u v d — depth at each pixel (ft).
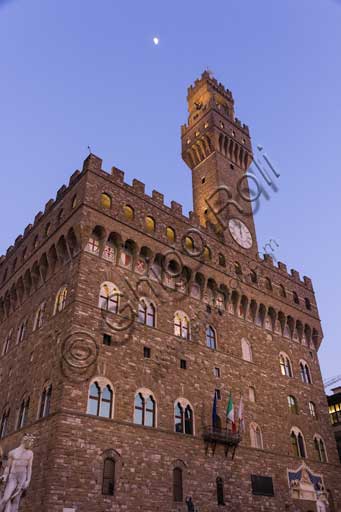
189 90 299.38
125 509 127.13
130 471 133.39
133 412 143.54
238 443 168.35
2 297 206.69
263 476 170.50
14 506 80.28
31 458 85.25
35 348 160.45
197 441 156.25
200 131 267.59
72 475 121.19
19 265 198.29
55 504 114.93
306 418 206.59
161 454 143.43
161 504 135.74
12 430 150.82
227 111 285.84
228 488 156.46
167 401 155.22
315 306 250.57
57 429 124.67
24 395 153.89
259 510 161.79
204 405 166.50
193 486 147.02
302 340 232.94
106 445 131.75
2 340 193.16
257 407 186.50
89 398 136.05
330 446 209.46
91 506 121.08
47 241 177.88
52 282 168.66
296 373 216.33
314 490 187.11
